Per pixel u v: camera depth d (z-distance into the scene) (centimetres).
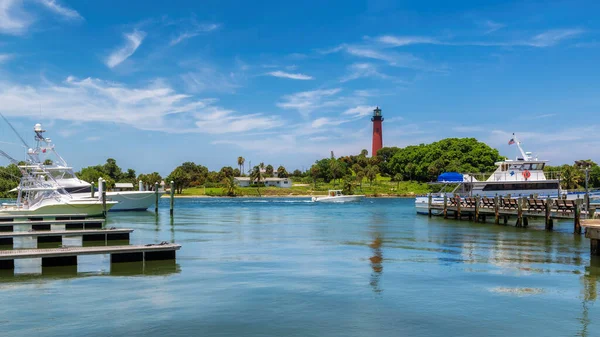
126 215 7150
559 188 6794
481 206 5656
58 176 6894
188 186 19862
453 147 18938
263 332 1401
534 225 5109
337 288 1938
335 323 1484
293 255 2859
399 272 2280
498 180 6850
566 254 2897
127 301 1736
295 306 1666
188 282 2058
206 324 1470
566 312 1614
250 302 1720
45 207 5959
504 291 1891
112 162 18362
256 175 19262
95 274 2233
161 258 2611
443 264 2519
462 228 4778
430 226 5041
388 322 1496
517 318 1545
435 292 1872
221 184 19788
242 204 12012
